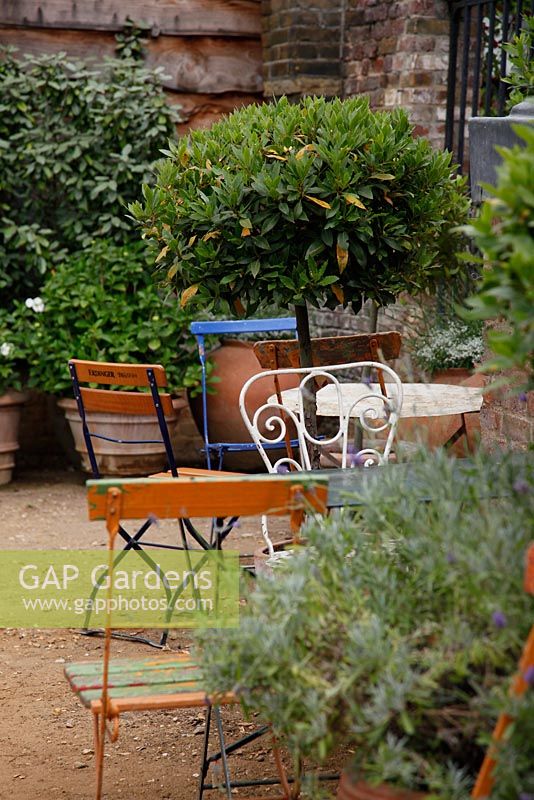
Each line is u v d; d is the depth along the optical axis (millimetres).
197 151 5180
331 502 3357
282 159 4922
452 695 2564
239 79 9547
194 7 9328
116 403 5375
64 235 8727
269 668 2584
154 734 4352
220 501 2973
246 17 9477
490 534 2598
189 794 3803
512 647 2480
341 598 2705
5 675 4926
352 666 2549
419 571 2730
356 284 5203
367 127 5070
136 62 8906
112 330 8195
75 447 8555
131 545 5312
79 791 3822
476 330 7105
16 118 8555
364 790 2498
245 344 8312
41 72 8578
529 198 2178
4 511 7801
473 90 7430
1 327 8328
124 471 8188
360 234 4945
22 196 8773
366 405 5312
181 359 8359
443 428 5652
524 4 7555
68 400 8219
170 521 7570
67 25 9078
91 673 3326
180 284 5336
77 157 8531
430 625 2631
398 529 2895
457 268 6695
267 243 4941
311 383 5375
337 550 2840
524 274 2156
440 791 2408
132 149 8633
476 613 2559
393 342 5625
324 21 8945
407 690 2406
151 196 5230
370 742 2426
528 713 2254
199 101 9492
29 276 8797
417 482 3223
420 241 5324
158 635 5391
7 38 9031
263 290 5137
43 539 7117
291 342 5691
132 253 8430
